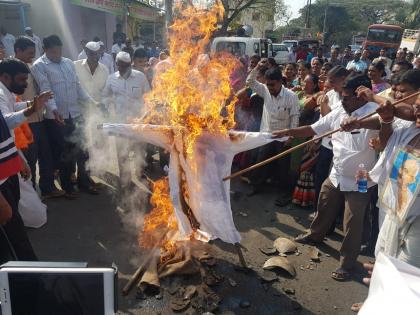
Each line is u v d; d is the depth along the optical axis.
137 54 5.55
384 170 2.52
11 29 12.72
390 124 2.41
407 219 2.28
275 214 4.55
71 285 1.25
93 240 3.75
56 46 4.26
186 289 3.04
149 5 17.80
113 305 1.27
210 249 3.67
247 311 2.88
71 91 4.53
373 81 5.22
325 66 6.57
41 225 3.94
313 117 4.86
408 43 25.03
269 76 4.48
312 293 3.13
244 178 5.52
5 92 3.26
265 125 4.85
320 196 3.67
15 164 2.49
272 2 22.02
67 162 4.59
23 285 1.25
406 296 1.07
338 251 3.78
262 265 3.46
